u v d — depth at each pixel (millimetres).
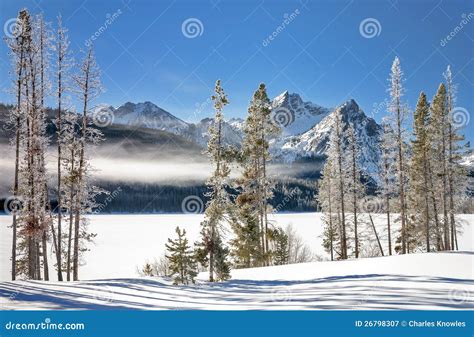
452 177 39219
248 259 37781
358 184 42625
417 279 20594
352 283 20312
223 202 28828
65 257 27734
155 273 49062
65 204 26484
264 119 38062
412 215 42625
